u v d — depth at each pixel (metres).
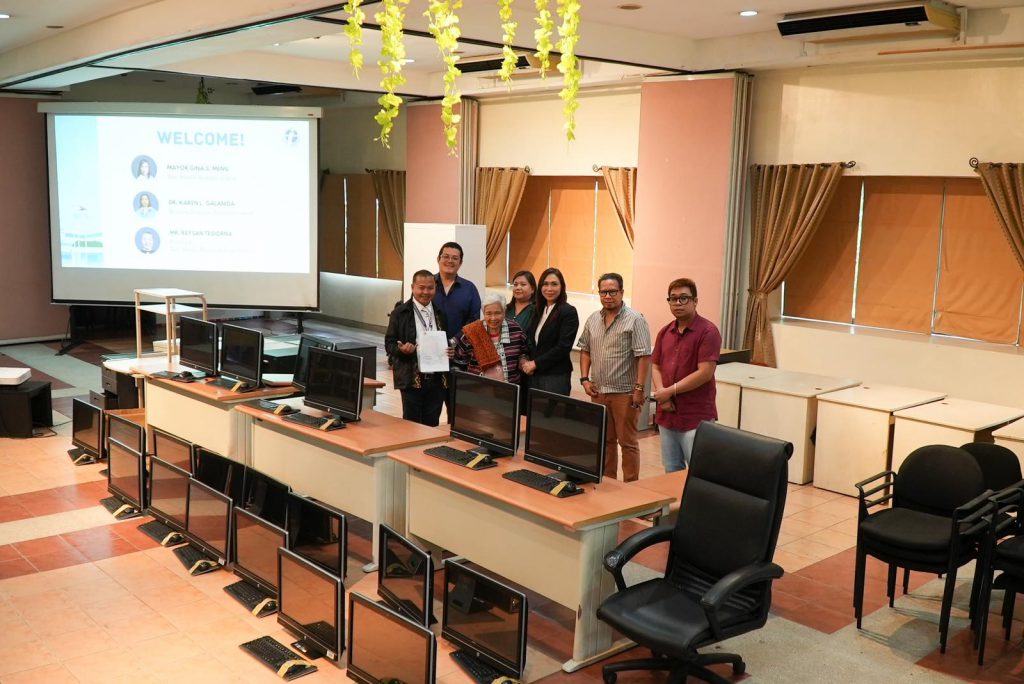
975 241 7.70
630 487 4.23
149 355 7.39
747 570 3.51
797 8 6.93
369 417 5.45
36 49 9.15
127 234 11.26
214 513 5.03
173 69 9.50
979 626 4.04
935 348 7.66
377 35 8.93
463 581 4.04
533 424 4.43
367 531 5.59
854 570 5.07
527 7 7.08
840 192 8.51
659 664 3.83
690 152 8.80
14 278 12.05
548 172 11.02
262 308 11.37
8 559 5.11
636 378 5.63
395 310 6.03
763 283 8.67
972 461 4.35
